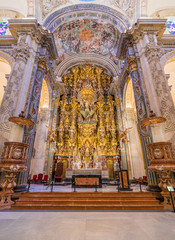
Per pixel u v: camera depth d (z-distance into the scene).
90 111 14.73
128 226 2.90
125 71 11.32
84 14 11.60
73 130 13.44
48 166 10.77
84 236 2.40
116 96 13.69
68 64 15.48
